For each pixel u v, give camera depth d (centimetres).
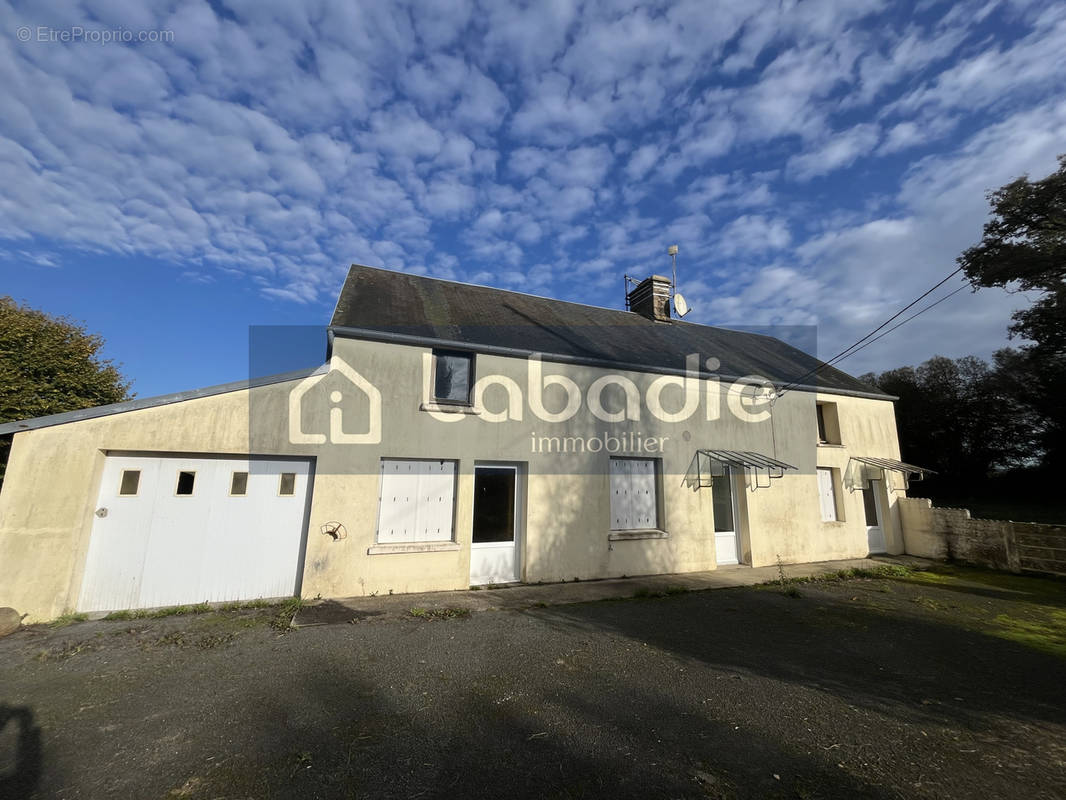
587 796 251
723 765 280
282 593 659
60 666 427
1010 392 2142
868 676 420
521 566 787
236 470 659
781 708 355
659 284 1482
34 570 550
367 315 810
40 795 249
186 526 630
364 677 407
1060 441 2014
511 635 523
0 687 382
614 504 883
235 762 280
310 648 475
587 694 377
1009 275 1474
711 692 382
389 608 617
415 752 292
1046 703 369
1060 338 1738
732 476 1019
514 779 265
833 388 1165
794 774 271
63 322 1179
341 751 292
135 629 529
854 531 1124
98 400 1153
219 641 492
